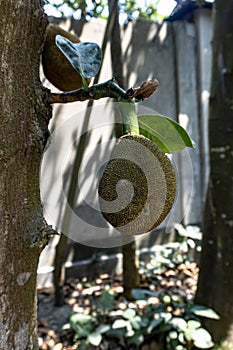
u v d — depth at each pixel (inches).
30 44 37.7
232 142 151.2
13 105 36.7
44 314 193.2
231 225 152.3
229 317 152.9
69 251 231.8
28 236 38.0
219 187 154.7
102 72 197.5
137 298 169.5
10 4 36.2
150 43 241.9
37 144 38.4
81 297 212.2
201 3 169.3
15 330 38.1
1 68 36.1
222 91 152.2
